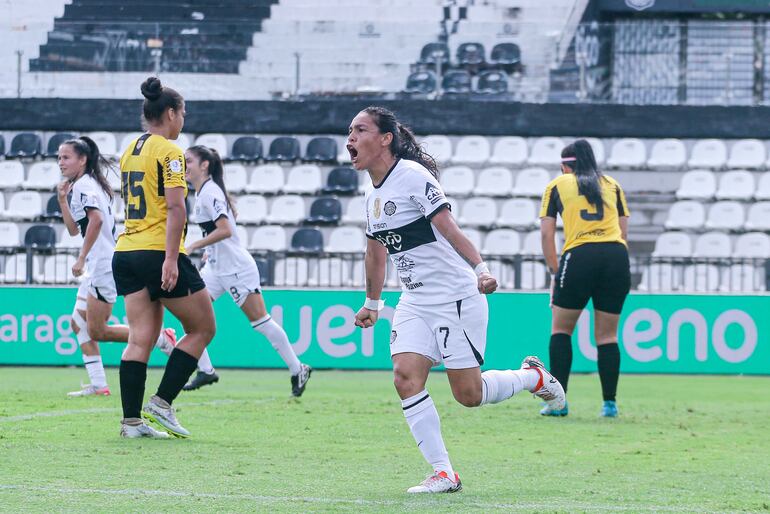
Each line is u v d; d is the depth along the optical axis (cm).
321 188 5191
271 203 5203
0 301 4069
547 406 2433
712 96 5516
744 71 5541
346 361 3966
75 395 2794
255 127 5253
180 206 1861
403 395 1430
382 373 3903
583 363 3978
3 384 3238
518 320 3928
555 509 1264
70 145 2577
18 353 4062
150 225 1906
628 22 5884
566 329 2483
